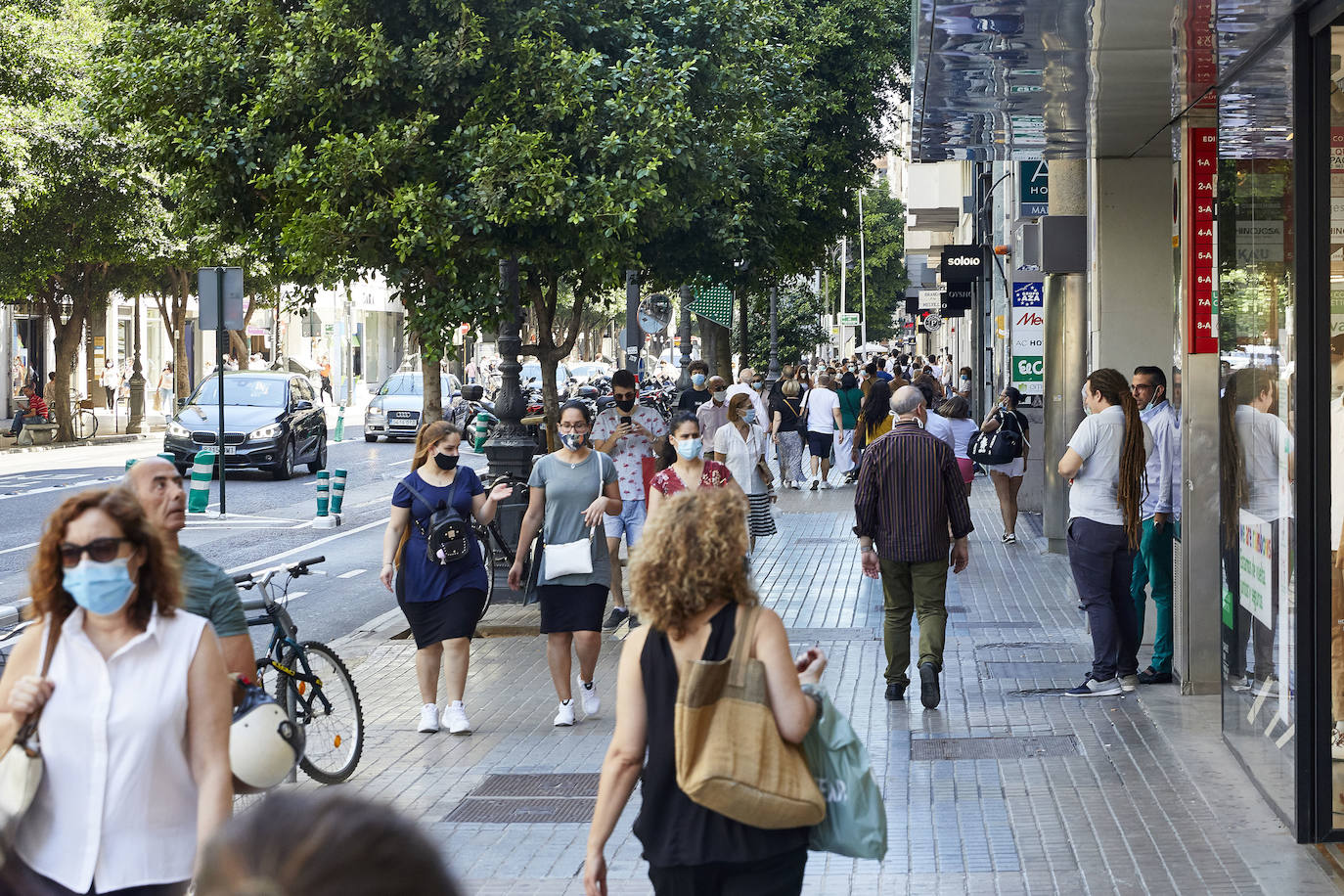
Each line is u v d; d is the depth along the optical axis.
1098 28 7.83
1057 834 6.89
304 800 1.54
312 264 13.94
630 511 13.49
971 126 11.60
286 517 22.86
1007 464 18.62
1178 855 6.52
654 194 13.86
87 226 37.16
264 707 4.63
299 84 13.89
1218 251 8.08
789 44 29.14
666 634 4.07
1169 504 10.23
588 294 15.89
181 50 14.70
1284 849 6.54
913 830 7.04
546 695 10.48
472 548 9.32
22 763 3.79
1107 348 13.53
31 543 19.53
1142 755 8.31
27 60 33.78
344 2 13.81
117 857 3.81
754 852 3.98
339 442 41.91
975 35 8.13
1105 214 13.42
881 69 30.83
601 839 4.21
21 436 40.25
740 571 4.06
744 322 35.19
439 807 7.66
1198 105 9.41
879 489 9.88
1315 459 6.44
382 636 13.12
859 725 9.30
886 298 91.81
